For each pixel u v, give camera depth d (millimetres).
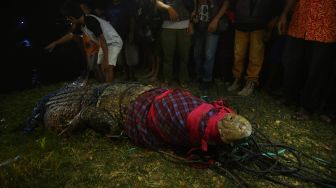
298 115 4941
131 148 4039
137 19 6066
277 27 5609
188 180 3512
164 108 3752
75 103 4465
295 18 4855
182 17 5867
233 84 5992
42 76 7207
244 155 3727
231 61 6270
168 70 6270
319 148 4184
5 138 4480
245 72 6223
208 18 5680
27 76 7176
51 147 4109
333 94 5188
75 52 7469
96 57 5969
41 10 7773
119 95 4297
